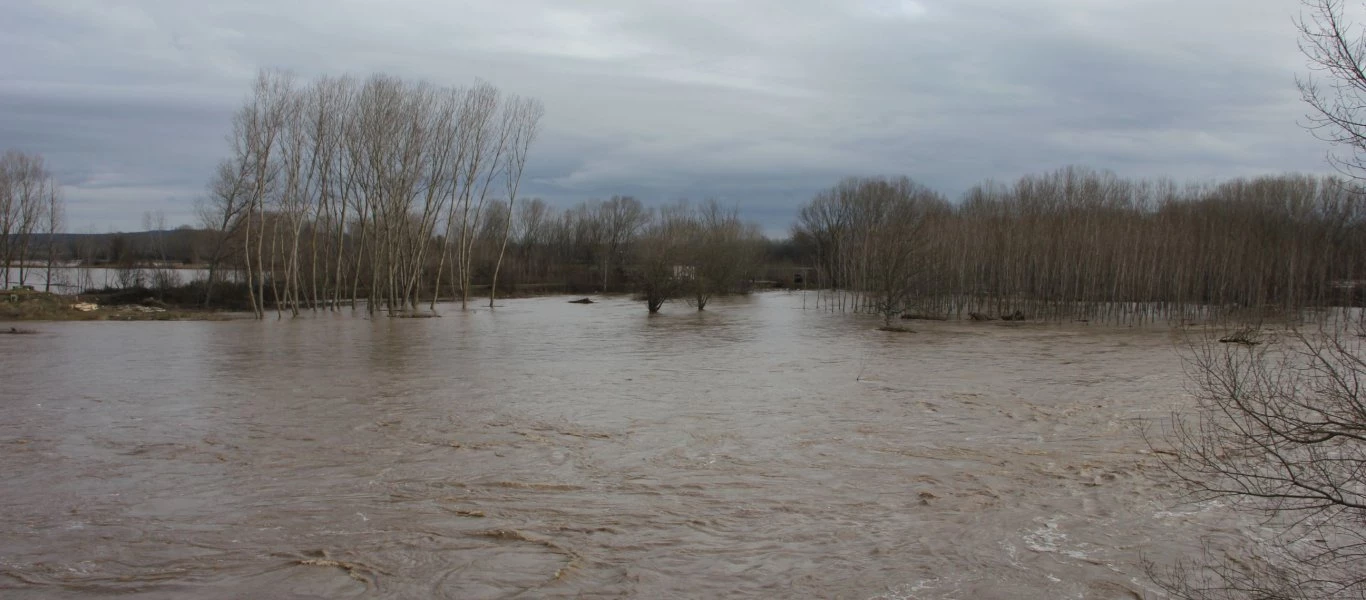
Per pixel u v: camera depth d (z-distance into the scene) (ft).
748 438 52.70
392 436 52.85
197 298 204.33
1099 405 64.54
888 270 152.97
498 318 169.89
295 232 173.17
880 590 29.37
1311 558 28.17
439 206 197.06
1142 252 166.50
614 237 335.26
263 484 41.75
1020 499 39.91
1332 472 29.01
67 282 229.45
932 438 52.90
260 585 29.40
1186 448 47.24
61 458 46.78
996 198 271.08
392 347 108.47
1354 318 150.71
